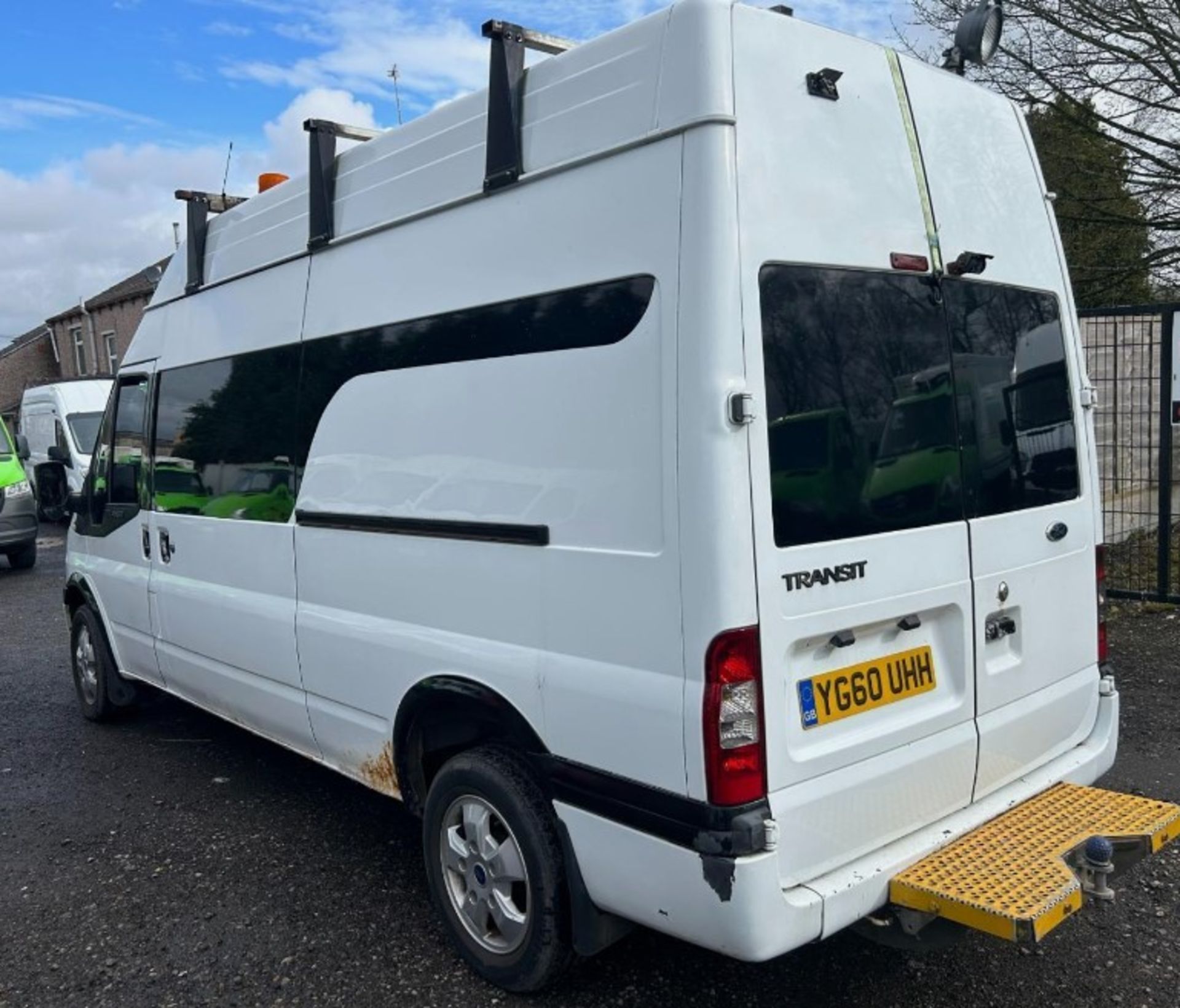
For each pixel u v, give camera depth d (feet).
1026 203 11.09
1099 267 32.63
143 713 20.83
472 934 10.61
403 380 11.08
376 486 11.51
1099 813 9.99
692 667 7.98
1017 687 10.39
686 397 7.95
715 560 7.81
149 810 15.61
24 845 14.53
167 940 11.71
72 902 12.76
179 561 16.02
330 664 12.42
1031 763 10.73
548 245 9.29
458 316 10.34
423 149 10.97
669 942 11.12
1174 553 24.29
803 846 8.25
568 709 9.08
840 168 8.86
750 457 7.91
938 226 9.80
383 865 13.41
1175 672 19.11
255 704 14.47
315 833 14.52
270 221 13.82
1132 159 31.42
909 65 9.77
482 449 10.00
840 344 8.70
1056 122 31.71
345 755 12.65
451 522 10.34
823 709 8.51
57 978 11.03
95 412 54.65
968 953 10.75
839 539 8.55
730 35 8.10
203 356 15.26
